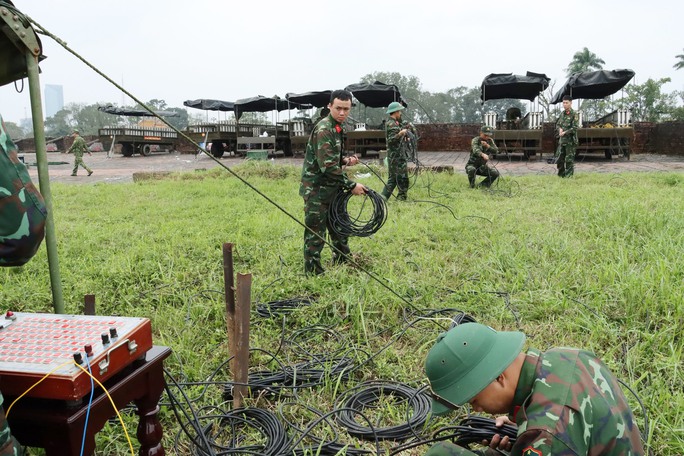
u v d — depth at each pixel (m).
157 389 2.44
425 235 7.20
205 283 5.65
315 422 3.16
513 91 21.97
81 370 2.00
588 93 21.16
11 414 2.03
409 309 4.80
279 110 27.12
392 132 9.95
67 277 5.85
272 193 12.23
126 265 6.19
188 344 4.30
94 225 8.90
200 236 7.67
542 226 7.35
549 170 16.05
